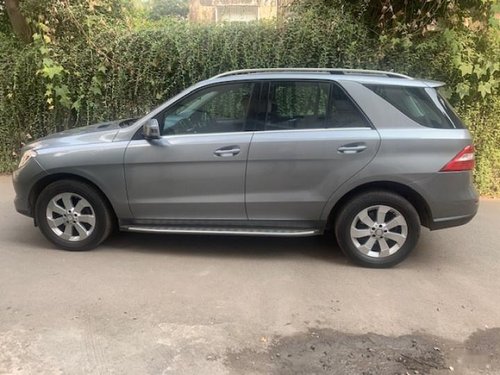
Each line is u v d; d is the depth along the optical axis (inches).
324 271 191.2
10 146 334.0
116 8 327.0
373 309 162.9
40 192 206.8
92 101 312.5
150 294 170.6
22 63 314.3
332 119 187.6
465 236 233.1
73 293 170.6
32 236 225.0
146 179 193.8
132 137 195.2
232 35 291.9
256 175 188.2
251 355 137.5
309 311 161.0
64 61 306.0
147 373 129.2
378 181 185.2
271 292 173.5
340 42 286.2
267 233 193.6
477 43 287.4
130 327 149.8
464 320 156.9
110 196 197.5
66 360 133.8
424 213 189.8
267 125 189.3
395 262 191.9
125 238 223.8
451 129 185.3
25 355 135.8
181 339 144.0
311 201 188.1
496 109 296.5
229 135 189.2
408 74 286.7
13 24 327.0
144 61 301.9
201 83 193.5
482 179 303.7
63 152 197.6
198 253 207.8
